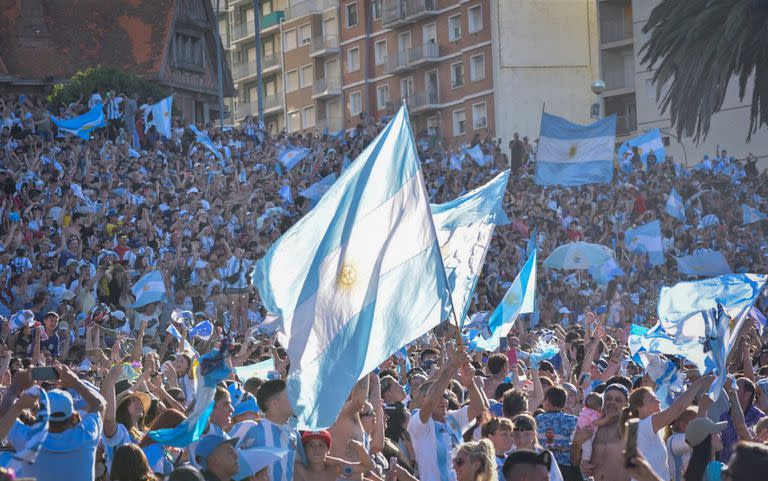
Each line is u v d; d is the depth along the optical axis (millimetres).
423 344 21984
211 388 8680
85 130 36562
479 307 30328
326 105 101188
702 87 55781
